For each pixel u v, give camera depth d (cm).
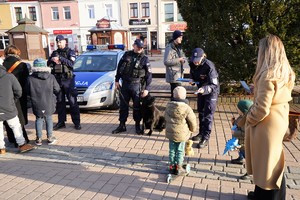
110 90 734
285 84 270
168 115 389
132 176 410
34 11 3800
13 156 489
